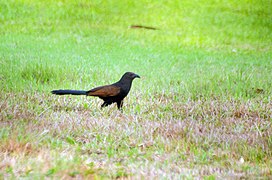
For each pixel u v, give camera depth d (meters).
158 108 12.85
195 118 12.23
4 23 24.09
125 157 9.37
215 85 15.23
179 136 10.52
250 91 14.78
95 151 9.61
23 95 13.14
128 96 13.80
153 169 8.66
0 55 18.19
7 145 9.24
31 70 15.71
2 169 8.36
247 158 9.54
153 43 22.83
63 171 8.20
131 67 17.94
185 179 8.26
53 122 10.97
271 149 9.88
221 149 9.98
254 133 10.86
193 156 9.51
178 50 21.88
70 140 10.01
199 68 18.33
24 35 22.39
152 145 10.06
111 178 8.29
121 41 22.58
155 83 15.57
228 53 21.89
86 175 8.28
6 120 10.84
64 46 20.89
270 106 13.18
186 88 14.87
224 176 8.49
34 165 8.38
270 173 8.70
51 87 14.30
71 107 12.54
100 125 10.98
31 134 9.72
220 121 11.86
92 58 18.88
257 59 20.73
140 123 11.37
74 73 16.06
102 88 12.00
